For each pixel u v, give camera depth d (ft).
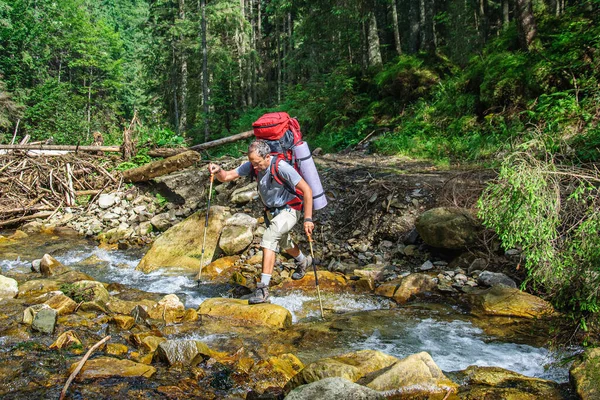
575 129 23.81
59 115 78.23
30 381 9.20
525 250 12.19
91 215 28.19
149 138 36.96
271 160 13.23
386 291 15.94
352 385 8.08
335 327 12.85
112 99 128.06
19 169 30.42
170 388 9.04
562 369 10.21
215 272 18.51
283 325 12.89
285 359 10.43
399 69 42.42
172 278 18.11
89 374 9.43
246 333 12.28
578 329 11.37
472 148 28.14
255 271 18.12
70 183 29.99
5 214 27.94
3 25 109.50
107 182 30.83
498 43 35.37
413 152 31.30
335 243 20.93
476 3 58.59
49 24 113.80
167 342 10.34
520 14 31.22
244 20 85.10
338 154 35.27
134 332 12.09
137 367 9.75
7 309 13.28
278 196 13.67
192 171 28.76
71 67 121.29
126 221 27.02
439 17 53.52
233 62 86.12
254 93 88.48
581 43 27.91
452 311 14.12
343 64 49.11
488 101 31.07
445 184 21.38
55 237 25.35
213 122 73.00
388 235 20.43
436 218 18.24
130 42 180.75
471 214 18.37
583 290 10.57
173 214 26.32
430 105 37.96
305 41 57.26
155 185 29.27
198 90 94.48
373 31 51.34
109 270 19.40
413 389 8.90
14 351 10.51
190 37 90.58
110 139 45.52
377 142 34.91
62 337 11.05
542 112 26.25
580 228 10.32
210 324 12.81
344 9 49.55
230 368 10.05
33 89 93.35
